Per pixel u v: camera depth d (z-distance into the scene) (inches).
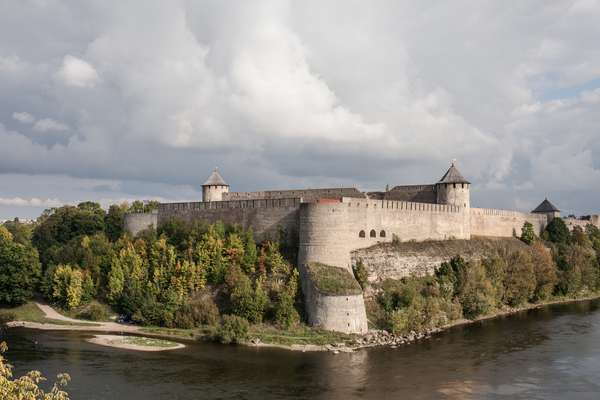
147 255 3243.1
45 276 3292.3
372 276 2982.3
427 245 3476.9
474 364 2101.4
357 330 2541.8
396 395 1759.4
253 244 2982.3
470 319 2989.7
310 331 2506.2
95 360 2121.1
